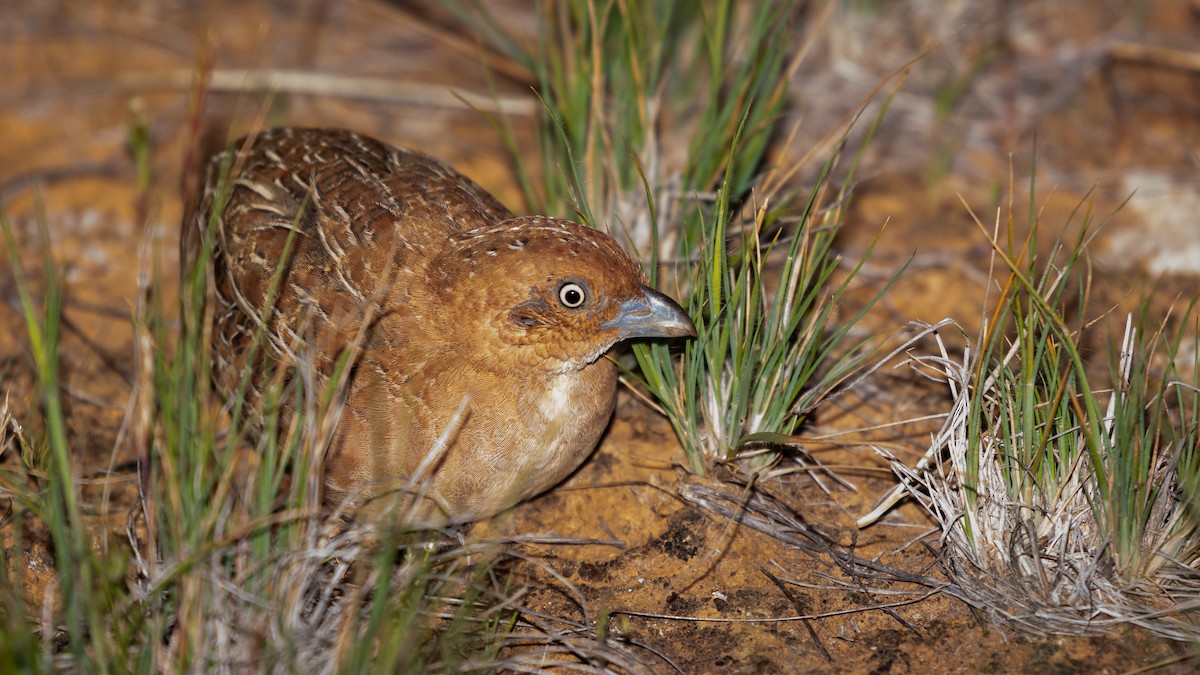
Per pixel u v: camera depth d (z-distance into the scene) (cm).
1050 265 848
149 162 1308
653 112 1064
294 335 861
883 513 898
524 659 782
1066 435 829
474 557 868
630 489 934
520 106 1413
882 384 1032
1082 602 804
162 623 734
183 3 1584
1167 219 1218
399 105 1439
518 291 809
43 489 844
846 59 1446
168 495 744
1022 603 809
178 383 767
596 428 878
